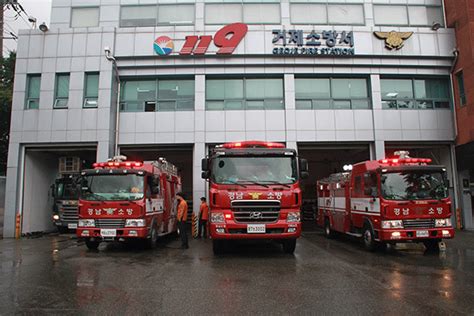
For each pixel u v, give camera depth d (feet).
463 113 56.75
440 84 61.21
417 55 58.65
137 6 60.08
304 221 84.02
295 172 31.63
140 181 36.88
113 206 35.88
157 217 40.96
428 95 60.70
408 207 32.94
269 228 30.12
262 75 58.65
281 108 58.49
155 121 56.90
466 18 56.29
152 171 39.42
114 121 56.34
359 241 45.73
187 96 58.80
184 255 33.99
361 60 58.44
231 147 32.94
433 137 58.39
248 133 56.75
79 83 55.67
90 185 36.68
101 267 28.19
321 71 58.29
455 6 58.95
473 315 16.46
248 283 22.49
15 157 54.70
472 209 56.80
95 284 22.52
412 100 60.13
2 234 56.70
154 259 31.83
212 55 57.26
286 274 25.03
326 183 50.96
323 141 57.11
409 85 60.70
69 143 55.31
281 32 57.57
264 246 39.14
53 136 54.54
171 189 49.24
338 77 59.82
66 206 58.13
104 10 59.77
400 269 26.78
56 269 27.45
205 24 59.21
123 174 36.99
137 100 58.70
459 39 58.03
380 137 57.41
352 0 61.11
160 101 58.65
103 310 17.37
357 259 31.17
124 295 19.97
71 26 59.93
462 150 56.80
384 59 58.75
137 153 70.44
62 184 58.95
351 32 58.29
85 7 60.29
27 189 57.16
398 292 20.27
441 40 59.47
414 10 61.98
